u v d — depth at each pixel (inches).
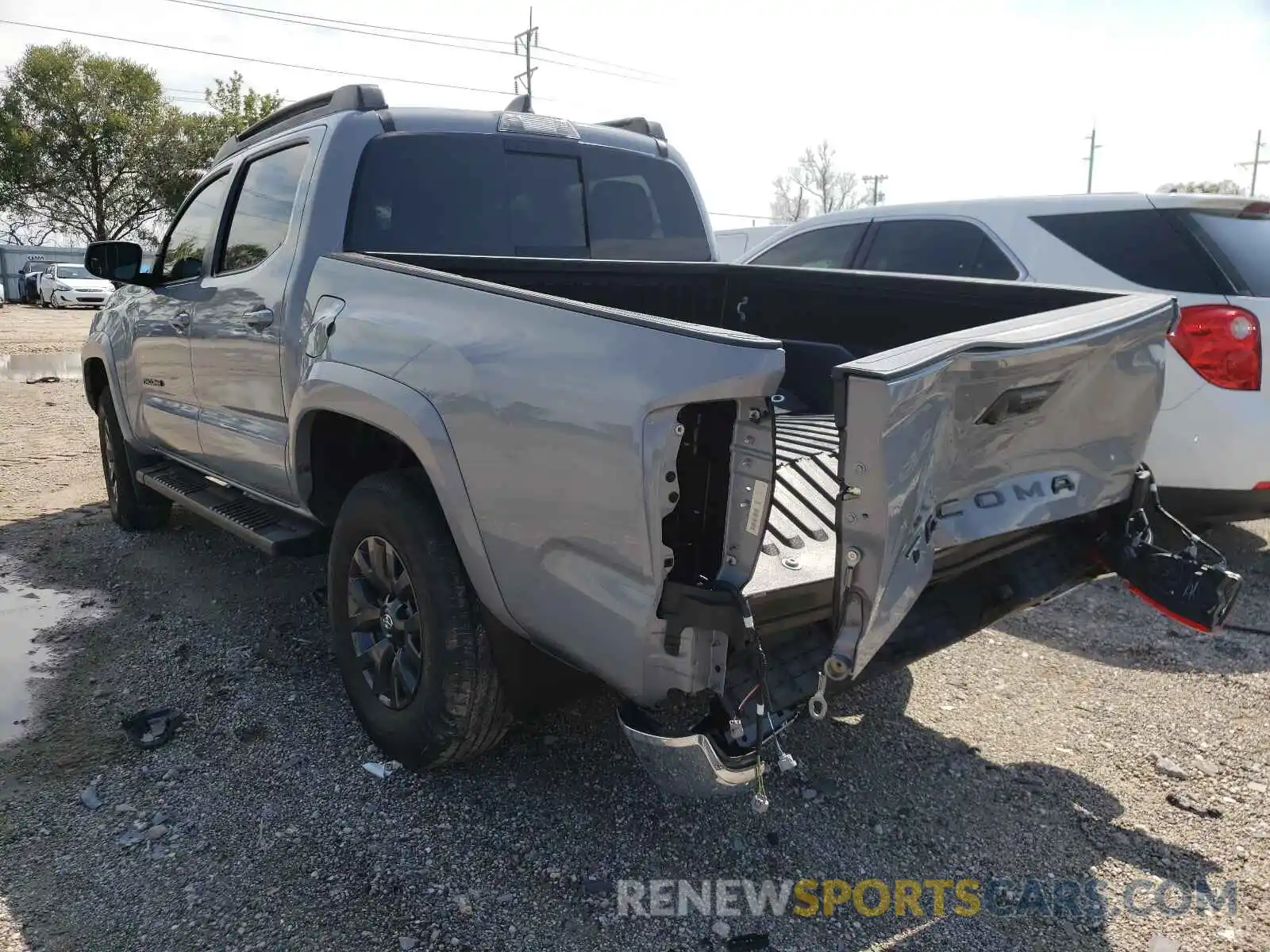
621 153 172.1
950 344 83.7
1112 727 136.6
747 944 92.2
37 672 147.8
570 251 163.5
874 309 150.6
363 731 129.6
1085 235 198.7
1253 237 184.9
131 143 1812.3
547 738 128.3
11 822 109.0
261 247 151.9
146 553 206.8
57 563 200.4
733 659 84.3
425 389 104.3
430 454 102.5
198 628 165.0
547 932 93.1
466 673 106.8
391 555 117.2
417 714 111.9
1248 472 173.3
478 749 112.5
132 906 95.3
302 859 102.9
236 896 96.9
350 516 120.9
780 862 105.0
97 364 223.0
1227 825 113.3
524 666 106.5
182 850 104.3
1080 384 102.2
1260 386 171.8
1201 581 111.1
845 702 142.9
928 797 118.5
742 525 81.2
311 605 175.6
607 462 84.4
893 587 80.9
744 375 77.2
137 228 1927.9
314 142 145.3
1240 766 126.3
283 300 137.7
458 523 101.4
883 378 73.5
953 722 137.8
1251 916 97.7
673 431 80.9
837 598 80.8
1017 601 114.8
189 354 169.0
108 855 103.2
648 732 84.0
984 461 99.3
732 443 80.4
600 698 138.9
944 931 95.0
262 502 165.5
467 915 95.0
